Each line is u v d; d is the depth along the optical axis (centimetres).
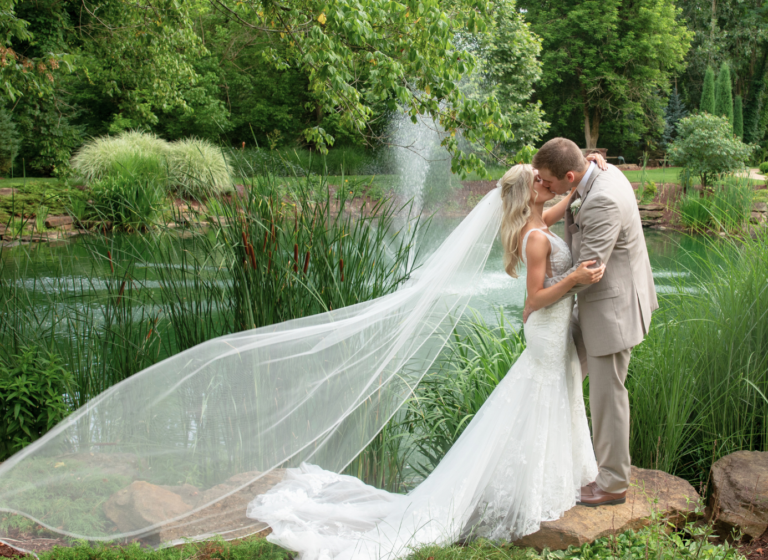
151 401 226
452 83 400
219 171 1134
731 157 1291
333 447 264
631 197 224
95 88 1944
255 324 275
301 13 437
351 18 367
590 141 2934
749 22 3506
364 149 1762
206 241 290
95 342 307
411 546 211
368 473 279
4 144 1388
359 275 289
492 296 673
